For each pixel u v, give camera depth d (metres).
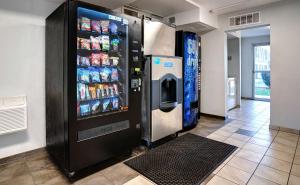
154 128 2.96
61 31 2.03
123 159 2.56
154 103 2.94
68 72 1.93
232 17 4.40
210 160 2.53
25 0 2.52
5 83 2.41
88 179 2.09
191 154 2.72
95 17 2.20
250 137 3.41
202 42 5.00
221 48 4.65
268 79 7.88
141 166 2.36
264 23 3.93
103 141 2.25
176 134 3.47
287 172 2.23
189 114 3.89
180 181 2.06
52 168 2.31
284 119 3.75
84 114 2.16
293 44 3.59
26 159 2.54
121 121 2.44
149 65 2.89
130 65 2.50
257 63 7.85
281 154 2.71
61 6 2.03
